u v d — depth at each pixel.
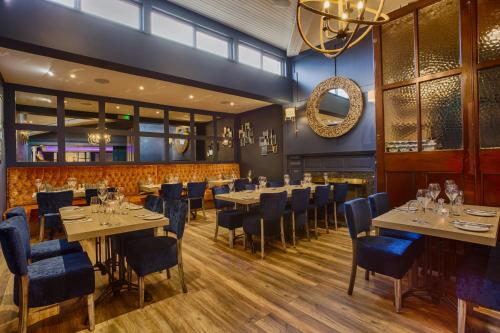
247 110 8.73
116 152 8.96
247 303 2.39
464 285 1.83
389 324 2.05
